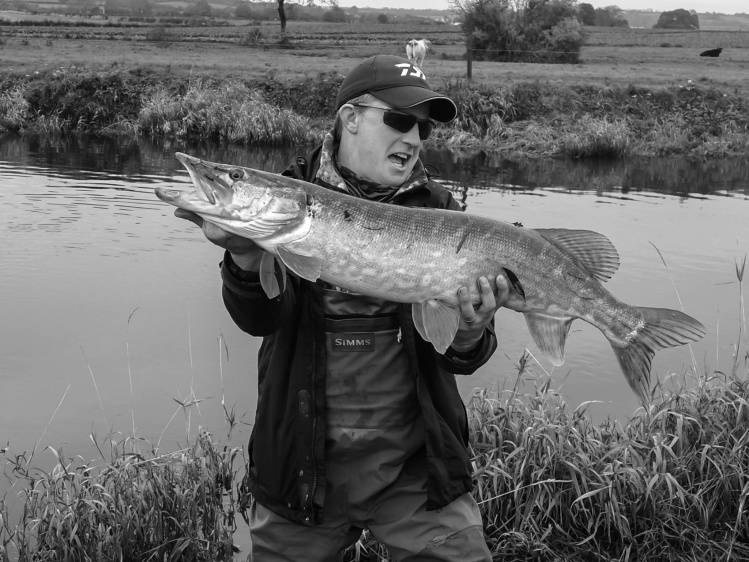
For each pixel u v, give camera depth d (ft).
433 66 41.57
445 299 4.51
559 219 16.97
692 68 46.55
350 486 4.61
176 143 28.58
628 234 15.80
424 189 4.89
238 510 7.00
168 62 40.16
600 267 4.94
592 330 11.35
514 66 44.11
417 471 4.64
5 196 18.38
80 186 19.84
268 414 4.64
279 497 4.64
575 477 6.52
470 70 35.24
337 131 4.87
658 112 33.37
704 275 13.07
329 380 4.57
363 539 6.50
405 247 4.42
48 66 36.29
